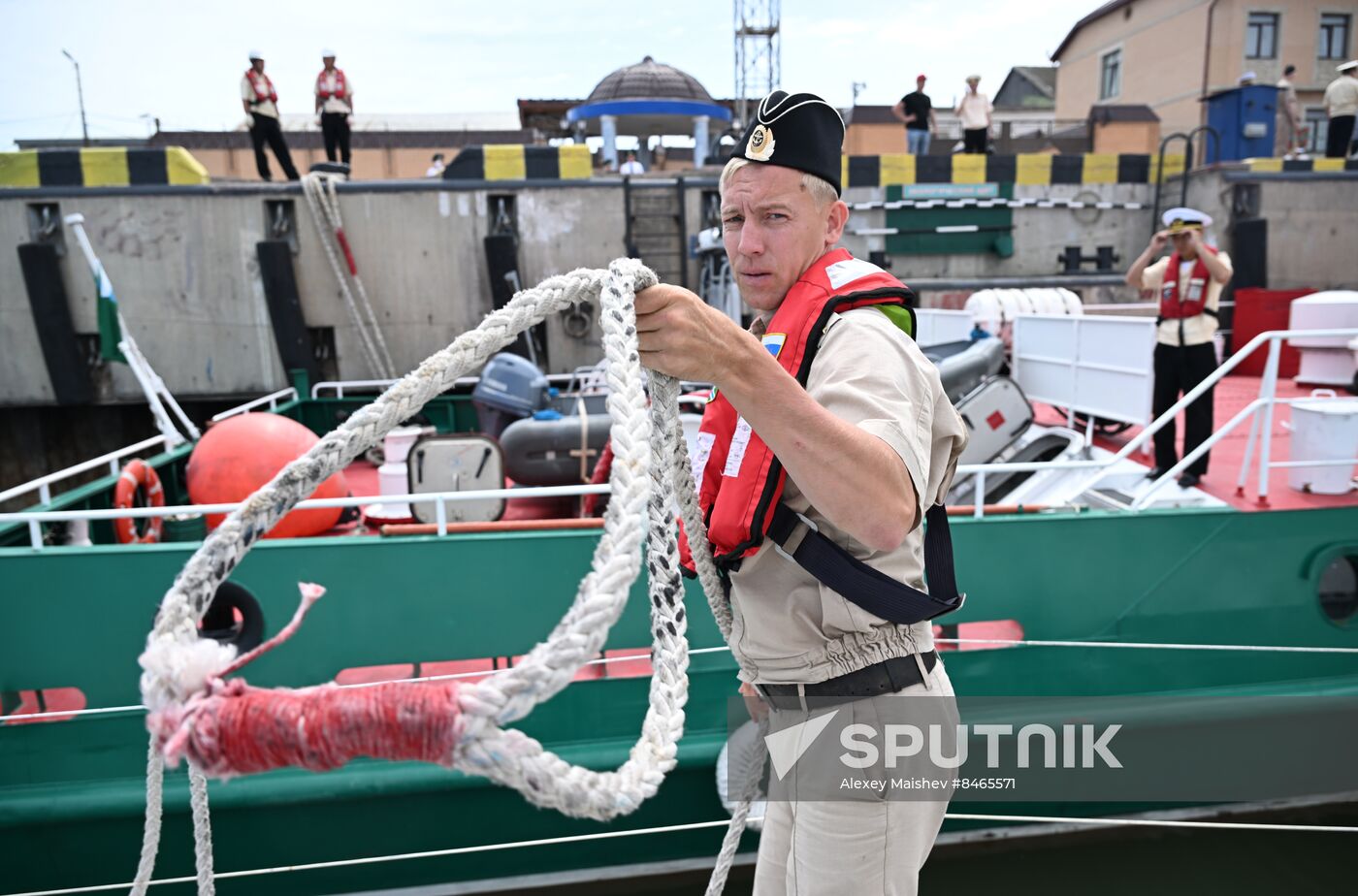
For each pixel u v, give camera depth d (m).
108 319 4.78
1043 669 3.05
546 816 3.00
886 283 1.22
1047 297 6.54
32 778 2.81
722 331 0.94
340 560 2.80
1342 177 8.85
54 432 8.49
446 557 2.82
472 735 0.60
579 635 0.63
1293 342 6.28
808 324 1.19
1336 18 19.62
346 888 2.97
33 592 2.74
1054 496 3.92
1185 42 20.53
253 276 7.79
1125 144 16.14
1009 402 4.11
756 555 1.27
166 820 2.84
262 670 2.82
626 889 3.11
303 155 20.95
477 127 25.30
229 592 2.78
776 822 1.53
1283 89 11.59
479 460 3.64
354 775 2.88
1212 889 3.18
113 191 7.66
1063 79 26.06
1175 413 3.20
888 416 1.06
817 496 1.00
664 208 8.19
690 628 2.95
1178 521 3.04
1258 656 3.14
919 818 1.33
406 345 7.98
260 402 5.43
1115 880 3.25
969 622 3.00
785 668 1.32
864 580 1.21
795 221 1.27
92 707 2.79
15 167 7.66
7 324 7.86
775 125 1.25
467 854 3.00
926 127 11.68
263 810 2.88
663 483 0.92
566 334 7.74
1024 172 9.12
